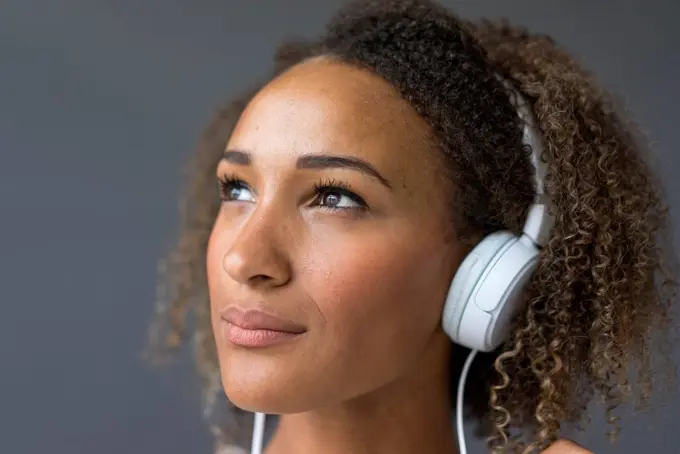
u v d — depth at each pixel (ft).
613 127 3.86
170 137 5.69
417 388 3.69
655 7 5.47
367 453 3.67
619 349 3.64
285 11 5.74
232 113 4.65
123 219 5.63
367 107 3.38
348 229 3.29
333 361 3.27
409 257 3.35
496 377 3.84
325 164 3.28
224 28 5.70
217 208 4.69
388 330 3.35
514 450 3.79
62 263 5.57
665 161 5.27
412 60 3.53
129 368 5.59
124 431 5.58
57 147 5.58
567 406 3.69
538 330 3.57
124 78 5.65
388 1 3.90
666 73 5.46
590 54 5.53
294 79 3.48
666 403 4.12
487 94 3.59
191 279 4.75
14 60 5.54
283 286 3.25
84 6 5.61
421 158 3.41
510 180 3.55
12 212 5.52
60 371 5.55
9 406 5.49
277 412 3.31
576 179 3.59
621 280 3.64
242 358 3.29
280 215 3.29
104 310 5.59
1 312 5.50
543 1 5.58
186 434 5.56
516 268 3.40
